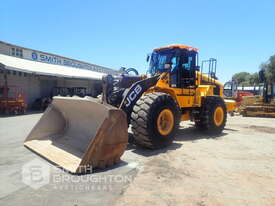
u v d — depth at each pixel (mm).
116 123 3104
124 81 4891
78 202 2178
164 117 4301
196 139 5305
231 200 2287
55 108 4363
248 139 5359
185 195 2379
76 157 3305
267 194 2430
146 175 2912
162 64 5336
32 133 4270
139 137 3988
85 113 3758
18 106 10523
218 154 3977
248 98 13039
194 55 5613
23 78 13273
